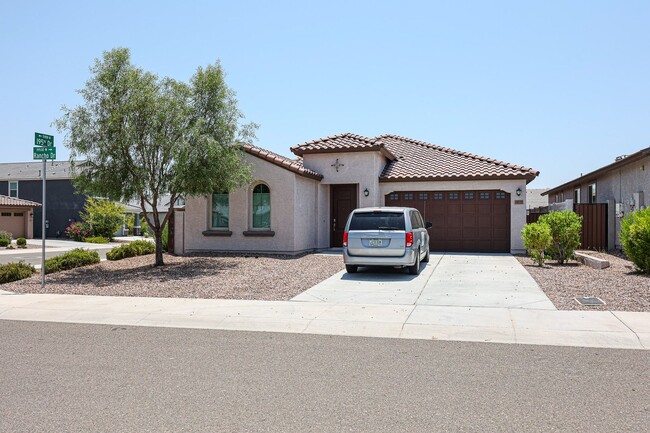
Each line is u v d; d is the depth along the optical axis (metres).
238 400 5.07
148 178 14.94
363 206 19.59
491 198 19.33
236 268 14.84
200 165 14.89
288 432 4.32
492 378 5.70
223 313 9.27
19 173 47.75
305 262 16.09
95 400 5.08
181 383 5.59
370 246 13.20
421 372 5.94
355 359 6.50
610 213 20.27
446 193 19.72
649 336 7.38
